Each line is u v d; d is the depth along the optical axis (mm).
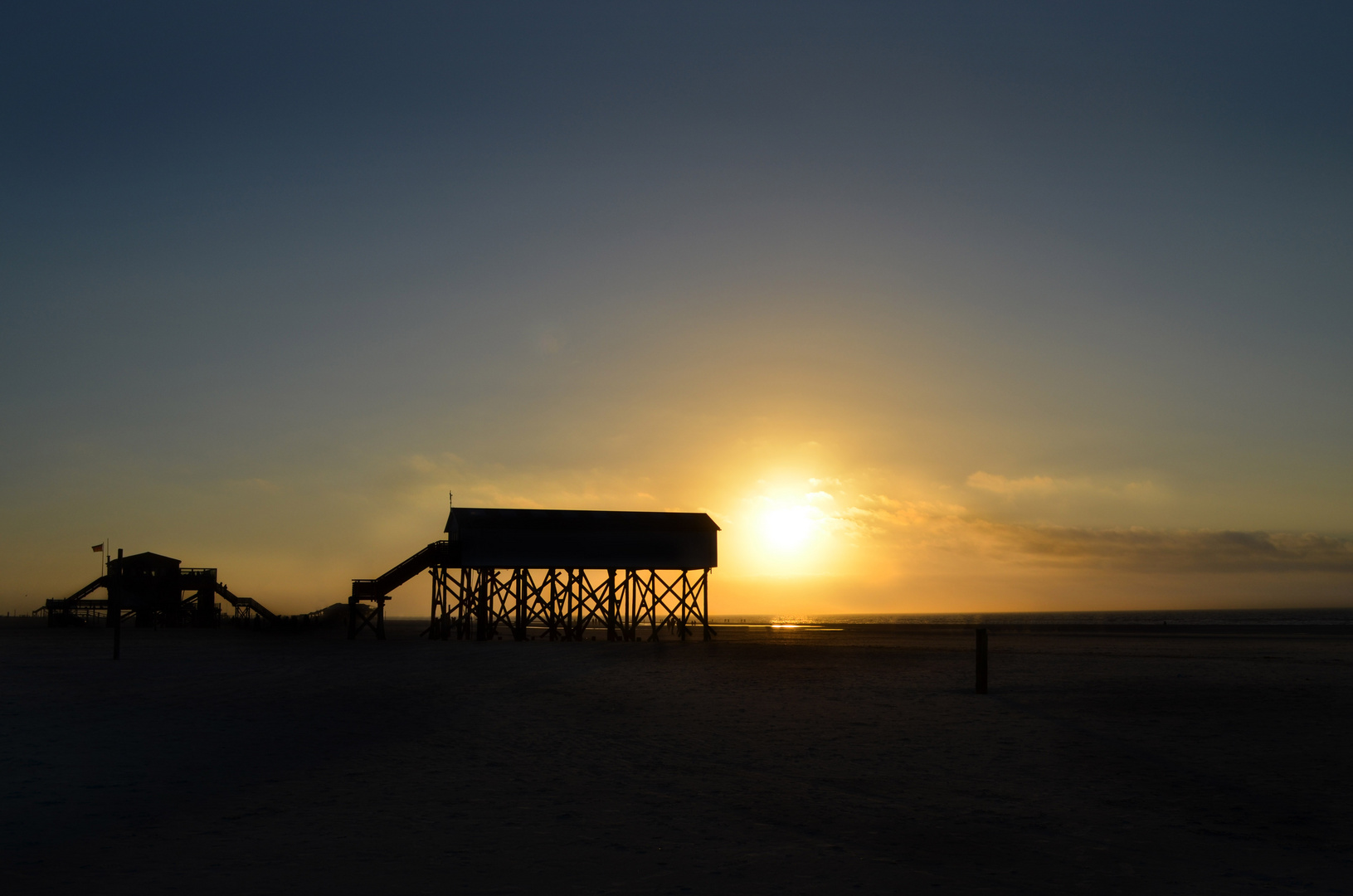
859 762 17219
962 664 43375
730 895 9320
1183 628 106188
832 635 93812
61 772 16078
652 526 72875
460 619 74625
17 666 41281
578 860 10625
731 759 17531
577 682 34062
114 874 10008
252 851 11008
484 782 15336
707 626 76938
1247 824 12336
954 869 10266
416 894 9344
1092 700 27219
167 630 89000
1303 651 52406
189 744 19250
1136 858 10703
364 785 15047
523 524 70375
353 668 40844
